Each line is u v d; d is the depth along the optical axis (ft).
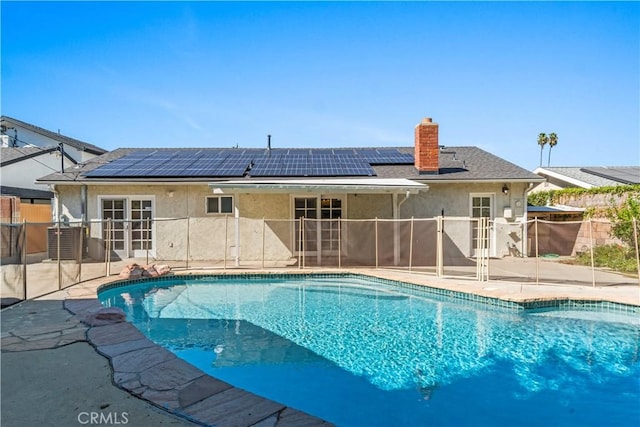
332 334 26.37
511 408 16.55
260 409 13.09
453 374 20.03
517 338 25.30
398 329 27.45
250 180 49.65
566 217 60.03
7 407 13.02
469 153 65.92
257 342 24.73
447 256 54.34
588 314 30.19
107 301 34.58
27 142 103.24
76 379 15.28
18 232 30.60
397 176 54.08
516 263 50.60
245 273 43.45
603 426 15.20
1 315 24.75
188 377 15.56
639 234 43.21
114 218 52.95
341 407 16.62
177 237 53.11
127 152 67.00
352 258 53.36
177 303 34.63
